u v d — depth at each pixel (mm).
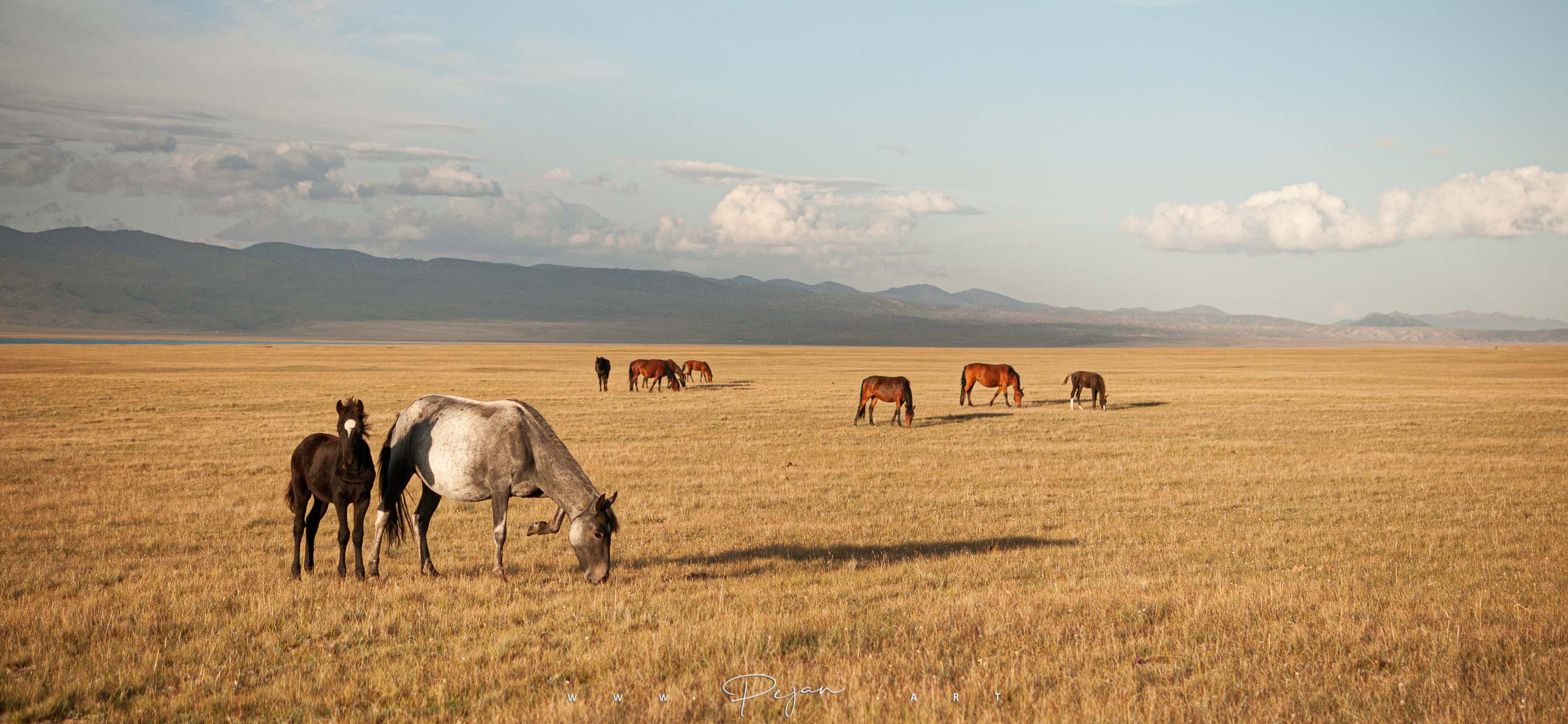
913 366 83812
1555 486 17656
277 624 8062
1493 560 11258
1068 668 6527
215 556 11570
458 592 9195
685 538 12891
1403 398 41500
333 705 6020
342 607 8516
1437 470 19719
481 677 6488
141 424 27922
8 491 16297
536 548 12281
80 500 15477
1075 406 36844
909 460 21344
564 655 7047
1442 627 7582
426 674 6652
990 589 9164
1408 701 5840
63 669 6668
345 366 72875
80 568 10719
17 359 79500
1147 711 5621
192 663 6930
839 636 7324
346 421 9555
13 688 6141
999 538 12984
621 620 8094
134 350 112062
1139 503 15914
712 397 40812
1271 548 12219
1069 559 11352
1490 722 5484
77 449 21969
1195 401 40094
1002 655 6855
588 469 19641
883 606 8453
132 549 12000
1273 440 25391
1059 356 118188
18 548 11906
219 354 98188
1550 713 5559
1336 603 8508
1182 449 23500
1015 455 22344
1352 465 20578
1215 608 8242
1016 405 36781
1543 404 37375
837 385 52125
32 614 8195
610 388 47312
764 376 63031
